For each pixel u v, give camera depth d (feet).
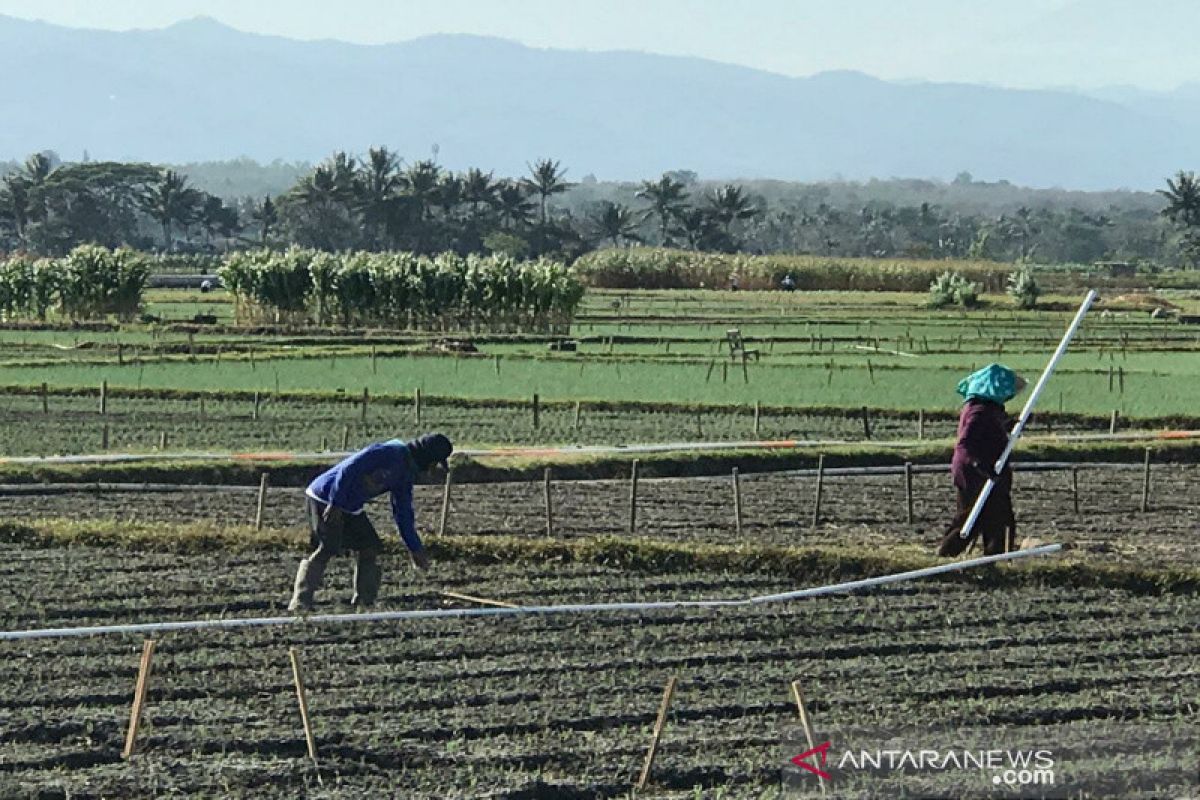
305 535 275.18
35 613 229.25
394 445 230.48
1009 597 246.68
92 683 193.77
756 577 259.19
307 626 219.82
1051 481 377.91
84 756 170.50
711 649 213.25
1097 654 213.25
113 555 270.67
